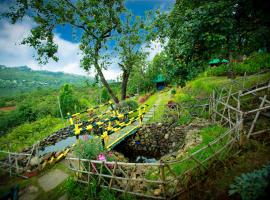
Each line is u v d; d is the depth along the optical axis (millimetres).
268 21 6730
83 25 14703
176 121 12500
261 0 6402
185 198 4418
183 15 8828
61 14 13852
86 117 18266
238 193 3957
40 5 13203
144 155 11961
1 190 6414
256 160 4961
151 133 12766
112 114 15180
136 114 16875
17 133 17859
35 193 5996
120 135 11070
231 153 5590
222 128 7852
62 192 5770
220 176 4801
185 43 7551
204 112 11289
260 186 3365
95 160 5699
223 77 18297
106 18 14859
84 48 15117
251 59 17438
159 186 5117
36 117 27922
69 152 8516
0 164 8664
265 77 11438
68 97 27969
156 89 40062
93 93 47250
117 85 45688
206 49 7898
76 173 6047
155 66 38344
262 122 6867
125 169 6742
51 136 12852
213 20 6332
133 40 16297
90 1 13438
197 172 5027
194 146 7094
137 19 16109
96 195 5273
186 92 20312
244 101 9453
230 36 7133
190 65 8375
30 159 7797
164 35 15664
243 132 5996
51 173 7098
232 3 6621
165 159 7324
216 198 4105
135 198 4879
